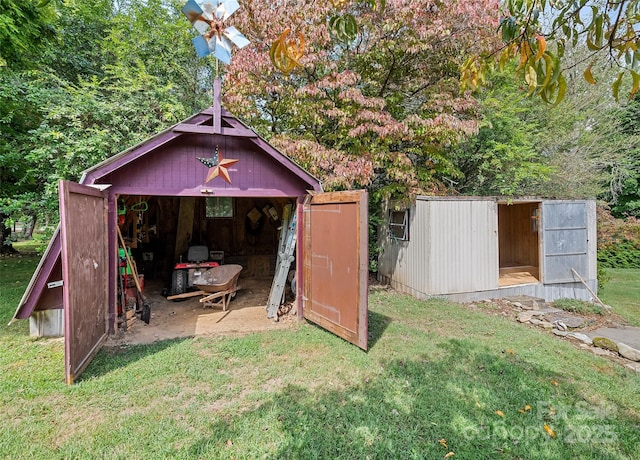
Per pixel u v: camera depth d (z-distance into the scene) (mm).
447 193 9203
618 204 14922
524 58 1749
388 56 7977
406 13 6891
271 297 6078
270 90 7441
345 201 4492
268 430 2652
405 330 5059
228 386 3342
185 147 4875
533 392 3283
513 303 7137
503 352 4293
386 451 2422
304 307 5574
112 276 4598
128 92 7832
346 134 7523
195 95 11617
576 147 10633
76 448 2424
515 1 1765
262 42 7062
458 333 5020
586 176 10242
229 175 5145
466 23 7379
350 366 3811
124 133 7719
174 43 11141
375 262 9688
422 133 7430
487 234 7582
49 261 4367
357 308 4301
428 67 8312
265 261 9781
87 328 3754
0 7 6586
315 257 5234
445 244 7215
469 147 9477
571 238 8164
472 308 6758
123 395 3143
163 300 6918
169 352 4141
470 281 7426
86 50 10273
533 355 4211
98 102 7324
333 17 1936
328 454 2391
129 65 9945
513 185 8758
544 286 7992
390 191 7805
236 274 6566
